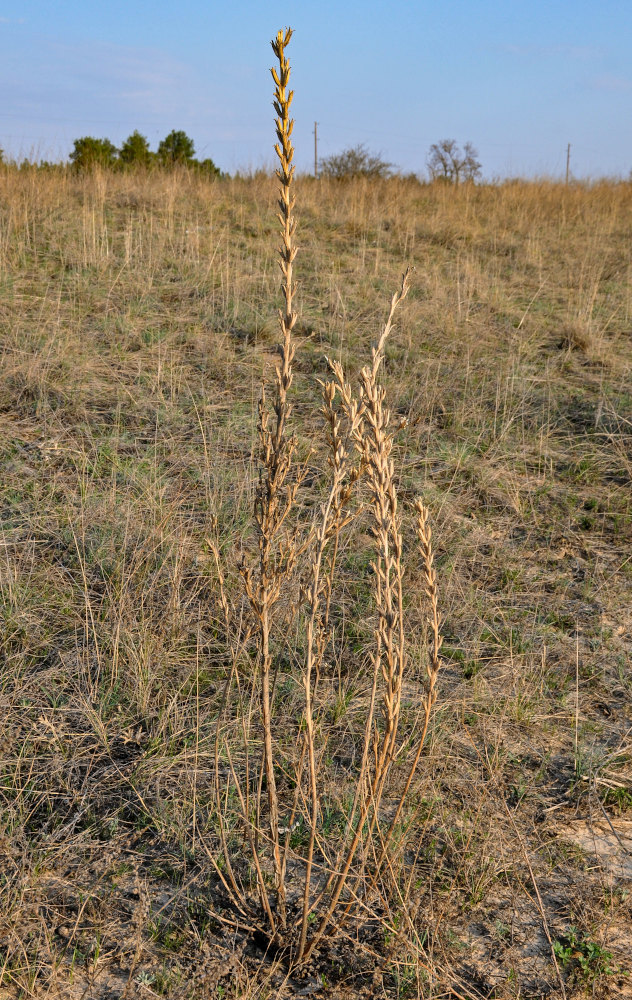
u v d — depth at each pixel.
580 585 4.18
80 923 2.22
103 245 8.71
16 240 8.65
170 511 4.08
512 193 15.12
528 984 2.14
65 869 2.38
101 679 3.16
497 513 4.84
